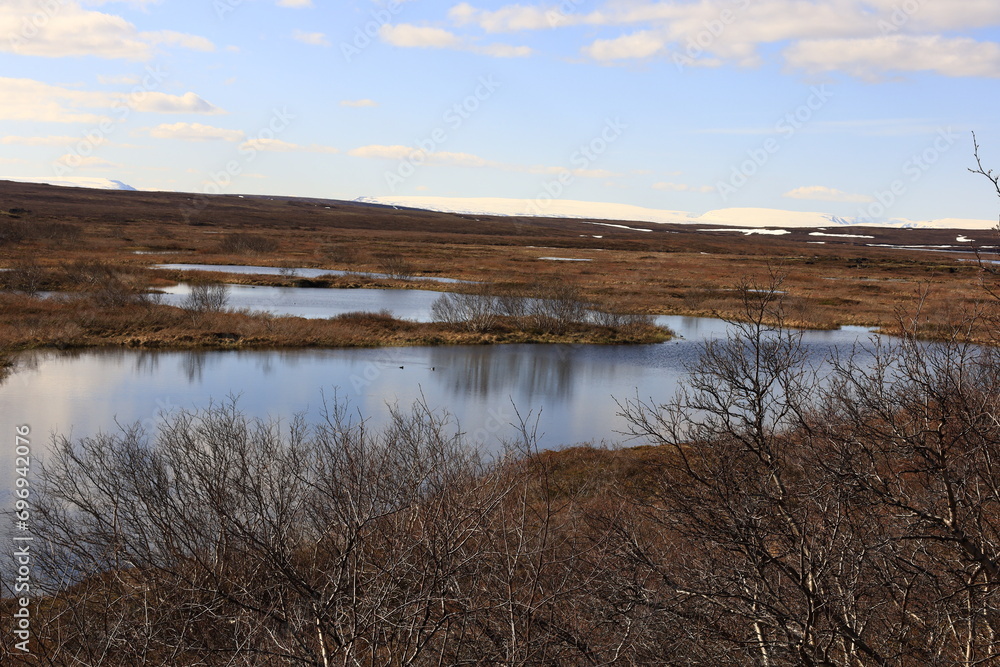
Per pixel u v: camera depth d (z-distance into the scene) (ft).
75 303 128.16
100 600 22.59
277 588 17.03
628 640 15.88
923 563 16.29
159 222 404.57
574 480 36.27
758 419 16.14
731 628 16.94
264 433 36.81
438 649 16.08
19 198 506.07
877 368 16.79
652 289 191.52
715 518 16.14
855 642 14.08
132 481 28.48
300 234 383.24
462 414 73.97
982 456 15.05
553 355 112.27
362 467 18.04
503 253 314.76
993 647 15.30
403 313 145.69
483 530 16.60
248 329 114.83
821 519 15.42
